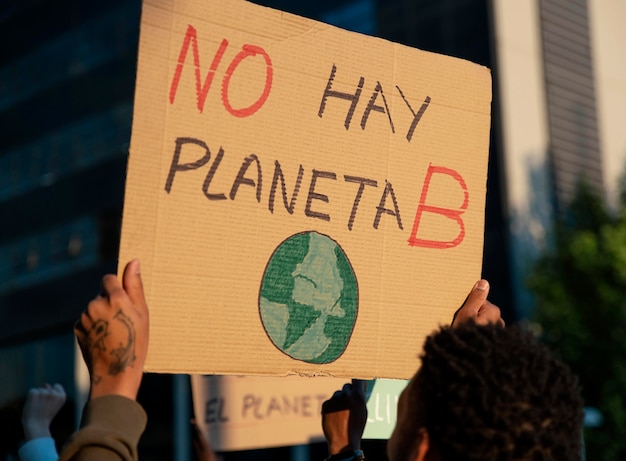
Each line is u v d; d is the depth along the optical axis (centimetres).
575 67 1789
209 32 169
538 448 112
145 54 162
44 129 2080
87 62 2008
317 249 177
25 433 213
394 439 127
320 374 175
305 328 174
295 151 176
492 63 1658
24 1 2144
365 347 181
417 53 195
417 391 123
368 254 183
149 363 157
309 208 177
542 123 1694
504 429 112
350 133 184
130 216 158
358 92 186
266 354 169
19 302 2053
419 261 190
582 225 1496
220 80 169
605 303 1382
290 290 173
